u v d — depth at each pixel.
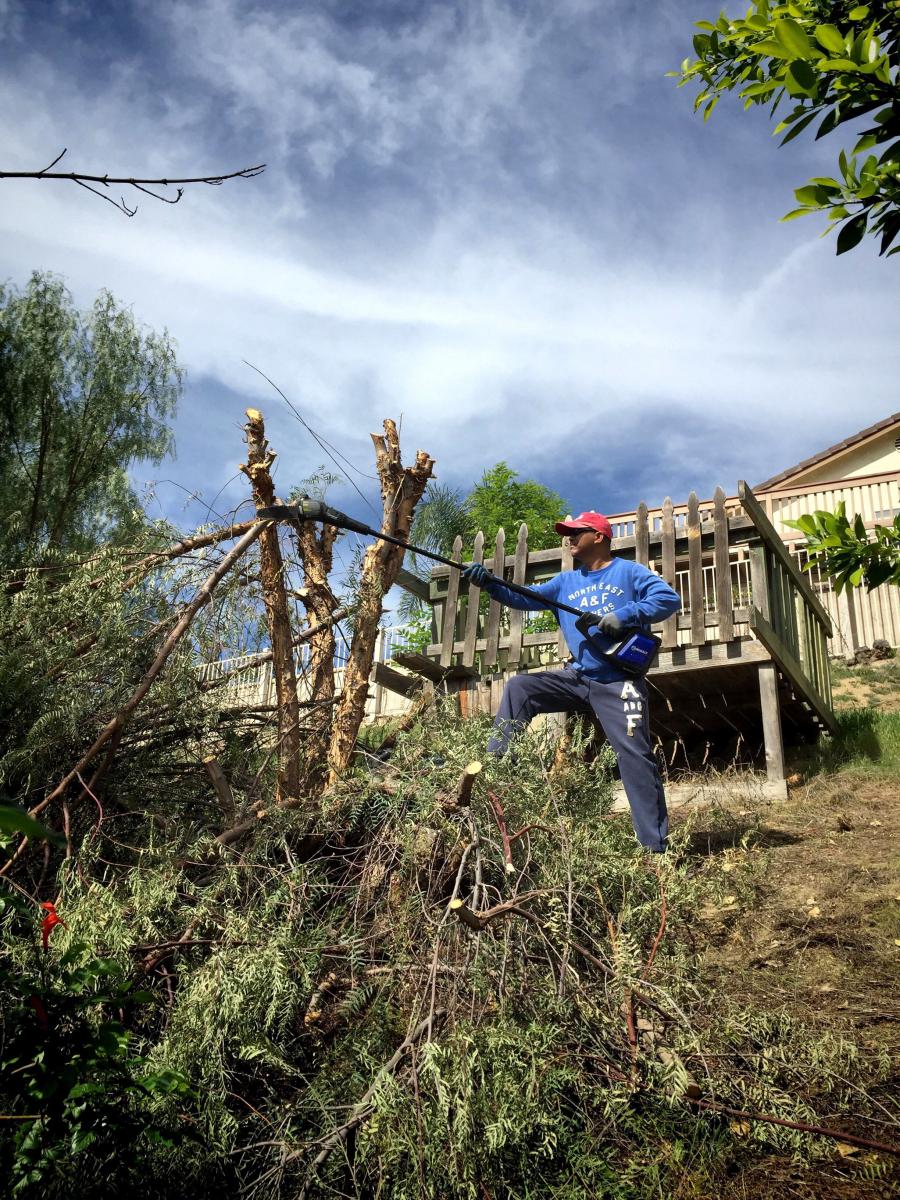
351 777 3.73
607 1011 2.67
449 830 3.15
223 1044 2.48
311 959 2.75
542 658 7.35
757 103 2.84
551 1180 2.32
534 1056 2.36
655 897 3.05
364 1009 2.79
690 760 7.75
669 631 6.70
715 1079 2.52
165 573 4.11
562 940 2.76
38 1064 1.97
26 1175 1.88
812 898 4.23
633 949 2.71
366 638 4.05
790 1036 2.79
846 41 2.28
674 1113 2.50
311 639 4.49
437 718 3.73
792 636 7.23
